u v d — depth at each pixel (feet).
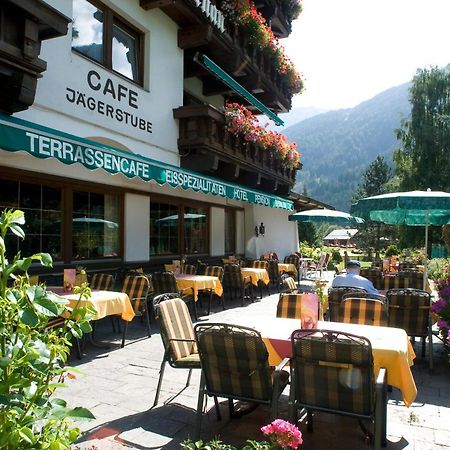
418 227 94.63
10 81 17.54
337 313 19.99
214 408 14.21
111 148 22.38
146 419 13.23
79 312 6.87
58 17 17.99
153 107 29.91
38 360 6.16
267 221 57.21
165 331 14.49
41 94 21.35
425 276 26.55
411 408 14.55
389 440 12.20
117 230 32.40
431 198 22.57
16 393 6.01
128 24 28.50
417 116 100.78
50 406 6.32
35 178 25.31
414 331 19.38
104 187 30.50
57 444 5.86
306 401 10.98
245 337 11.00
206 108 31.12
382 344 11.94
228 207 50.39
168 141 31.48
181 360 14.34
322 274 68.69
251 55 40.86
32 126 17.94
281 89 50.21
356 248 170.19
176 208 40.22
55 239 26.86
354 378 10.30
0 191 23.57
